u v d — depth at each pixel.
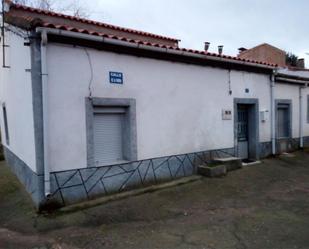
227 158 9.40
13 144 9.02
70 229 5.21
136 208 6.13
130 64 7.16
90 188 6.49
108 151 7.09
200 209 6.16
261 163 10.34
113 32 11.41
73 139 6.25
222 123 9.55
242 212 5.96
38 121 5.82
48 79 5.91
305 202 6.55
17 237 4.99
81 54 6.35
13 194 7.14
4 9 9.05
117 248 4.51
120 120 7.32
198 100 8.79
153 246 4.55
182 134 8.37
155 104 7.70
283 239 4.70
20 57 6.90
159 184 7.69
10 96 8.83
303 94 13.63
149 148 7.58
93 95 6.54
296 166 10.27
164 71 7.89
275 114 11.95
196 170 8.73
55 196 6.01
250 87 10.52
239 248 4.43
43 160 5.88
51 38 5.89
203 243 4.62
